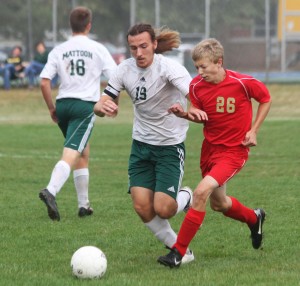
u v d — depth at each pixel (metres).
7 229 23.05
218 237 21.70
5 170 37.53
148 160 19.00
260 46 92.56
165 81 18.56
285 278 16.70
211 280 16.59
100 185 32.69
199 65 18.02
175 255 17.72
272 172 36.12
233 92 18.16
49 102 25.67
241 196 28.97
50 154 43.81
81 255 16.83
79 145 24.86
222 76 18.17
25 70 82.06
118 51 114.62
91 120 25.23
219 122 18.33
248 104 18.39
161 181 18.53
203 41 18.17
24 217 25.09
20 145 48.03
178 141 18.88
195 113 17.73
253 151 44.19
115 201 28.20
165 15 92.62
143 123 18.95
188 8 92.50
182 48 90.25
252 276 16.89
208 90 18.25
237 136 18.34
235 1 92.06
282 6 90.19
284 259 18.95
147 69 18.53
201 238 21.59
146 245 20.77
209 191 17.64
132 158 19.14
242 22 92.38
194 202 17.69
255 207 26.64
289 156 41.84
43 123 61.50
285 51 91.81
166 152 18.81
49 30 120.12
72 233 22.36
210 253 19.83
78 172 25.33
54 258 19.27
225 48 92.44
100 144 48.53
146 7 92.94
